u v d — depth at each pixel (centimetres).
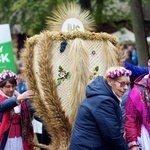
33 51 568
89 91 498
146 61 1060
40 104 564
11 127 616
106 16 1424
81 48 542
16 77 628
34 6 1229
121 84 499
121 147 490
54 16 591
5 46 747
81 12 614
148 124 546
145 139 549
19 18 1333
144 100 546
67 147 552
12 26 1355
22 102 622
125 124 555
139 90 550
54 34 546
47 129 577
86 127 492
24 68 573
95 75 554
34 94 568
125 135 555
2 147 614
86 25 593
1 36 746
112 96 496
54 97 545
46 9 1216
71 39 547
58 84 549
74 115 546
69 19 584
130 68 636
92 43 554
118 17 1463
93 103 490
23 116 623
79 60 542
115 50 567
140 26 1058
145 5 1445
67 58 548
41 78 546
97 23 1376
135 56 1777
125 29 1586
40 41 550
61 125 552
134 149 545
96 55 556
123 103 596
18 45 1539
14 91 640
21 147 625
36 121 726
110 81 502
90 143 490
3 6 1335
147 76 554
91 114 489
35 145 635
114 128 484
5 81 616
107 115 485
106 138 487
